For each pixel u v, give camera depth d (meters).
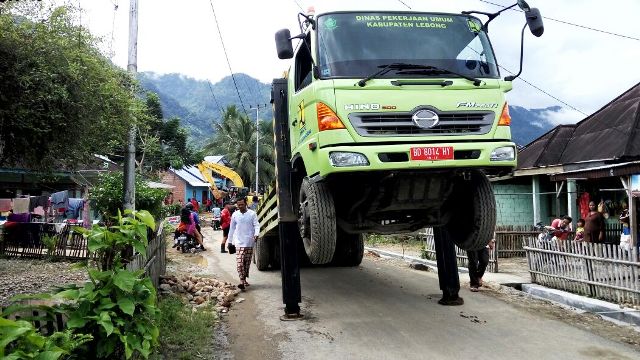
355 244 11.16
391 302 7.77
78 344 3.42
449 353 5.40
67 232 13.03
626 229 11.59
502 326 6.39
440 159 5.13
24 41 6.92
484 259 8.47
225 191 43.28
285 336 6.08
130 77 9.48
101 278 4.11
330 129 5.21
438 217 6.60
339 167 5.04
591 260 7.68
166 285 8.05
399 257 13.18
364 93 5.26
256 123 47.59
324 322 6.67
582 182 14.93
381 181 5.57
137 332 4.14
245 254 8.93
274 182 8.05
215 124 52.25
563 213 16.77
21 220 15.52
